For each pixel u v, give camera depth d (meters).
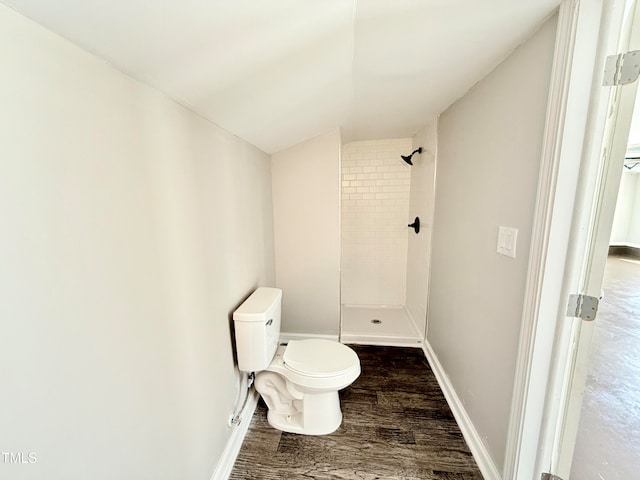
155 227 0.87
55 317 0.56
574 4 0.84
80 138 0.61
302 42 0.93
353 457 1.43
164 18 0.61
